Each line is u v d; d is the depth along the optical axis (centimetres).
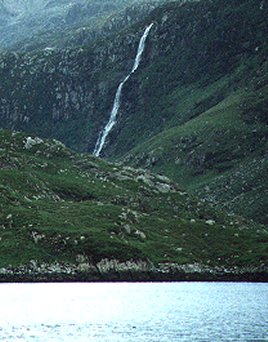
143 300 18225
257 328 12850
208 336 11825
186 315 15075
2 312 15412
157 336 11881
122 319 14338
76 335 12025
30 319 14238
